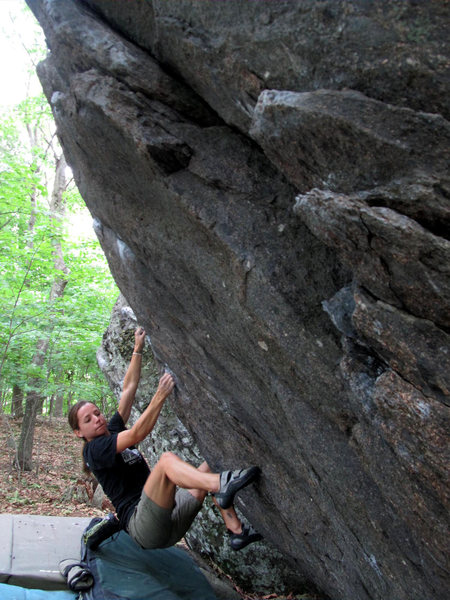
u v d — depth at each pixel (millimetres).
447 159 1528
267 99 1821
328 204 1686
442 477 1610
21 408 13797
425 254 1518
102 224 3486
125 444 3279
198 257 2500
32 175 8109
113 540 3617
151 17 2363
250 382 2656
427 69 1517
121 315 5793
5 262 8078
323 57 1711
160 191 2520
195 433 3725
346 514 2297
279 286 2105
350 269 1988
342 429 2096
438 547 1774
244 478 2938
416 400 1633
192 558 4383
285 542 3279
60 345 8617
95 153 2791
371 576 2385
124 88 2422
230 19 1934
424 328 1606
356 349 1911
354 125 1607
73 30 2527
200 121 2494
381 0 1531
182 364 3369
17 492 7453
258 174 2281
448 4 1442
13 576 3291
